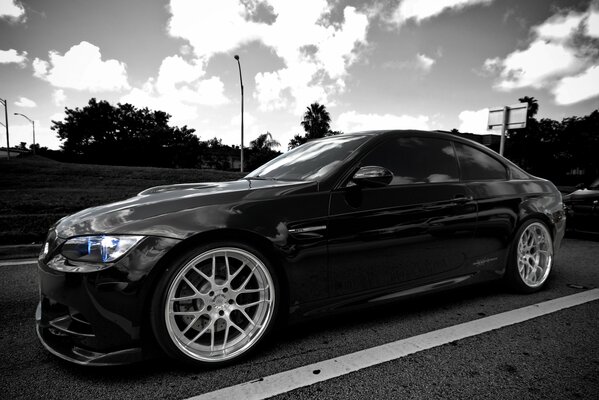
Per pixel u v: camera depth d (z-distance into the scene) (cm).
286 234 203
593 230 545
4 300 305
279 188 216
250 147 4725
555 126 3753
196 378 183
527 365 194
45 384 179
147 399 166
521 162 3778
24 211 820
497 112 887
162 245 178
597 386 175
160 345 181
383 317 258
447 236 262
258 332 202
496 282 337
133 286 173
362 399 165
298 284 209
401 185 251
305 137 5072
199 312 190
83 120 6419
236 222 192
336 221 218
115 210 193
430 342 219
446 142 293
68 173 1862
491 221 284
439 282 262
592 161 3484
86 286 173
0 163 2148
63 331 182
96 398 167
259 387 174
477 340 222
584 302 286
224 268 199
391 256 238
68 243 182
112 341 175
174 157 6203
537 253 316
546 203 320
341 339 224
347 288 224
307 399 165
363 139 265
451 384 177
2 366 196
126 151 6103
